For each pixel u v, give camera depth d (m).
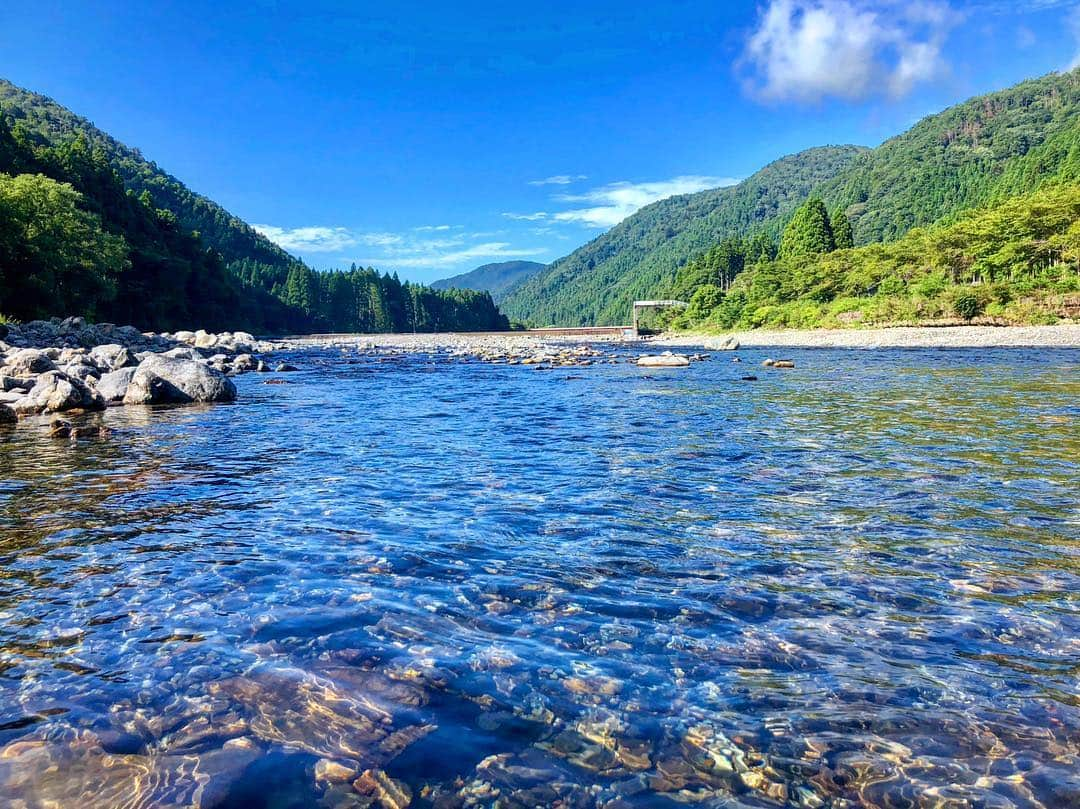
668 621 4.61
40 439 12.41
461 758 3.14
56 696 3.64
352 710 3.53
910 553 5.96
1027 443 11.05
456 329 190.25
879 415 14.69
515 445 11.62
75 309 63.97
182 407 17.64
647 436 12.45
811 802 2.86
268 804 2.81
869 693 3.71
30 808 2.76
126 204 98.31
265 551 6.04
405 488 8.48
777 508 7.45
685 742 3.28
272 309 132.50
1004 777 3.02
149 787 2.92
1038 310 60.78
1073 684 3.80
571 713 3.52
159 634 4.39
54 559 5.85
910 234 95.19
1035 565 5.64
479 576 5.43
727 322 104.00
